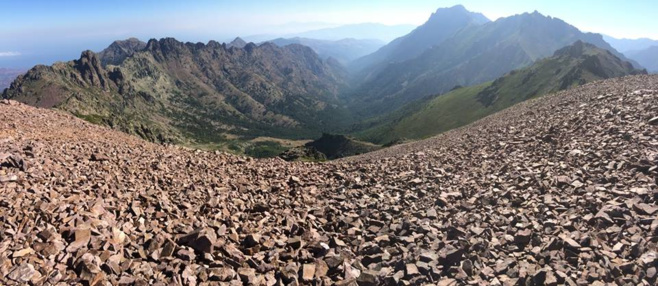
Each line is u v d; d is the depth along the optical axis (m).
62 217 13.09
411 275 11.97
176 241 13.15
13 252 10.63
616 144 22.95
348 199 21.25
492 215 16.59
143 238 13.12
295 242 14.11
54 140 26.50
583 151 23.47
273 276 11.80
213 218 16.16
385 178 25.47
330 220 17.94
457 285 11.36
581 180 18.69
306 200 20.61
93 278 10.15
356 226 16.92
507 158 26.91
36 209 13.45
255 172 27.02
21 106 38.50
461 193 20.20
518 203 17.56
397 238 15.11
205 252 12.57
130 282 10.37
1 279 9.57
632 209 14.55
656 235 12.45
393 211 18.56
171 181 21.14
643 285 10.27
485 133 44.47
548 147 27.31
